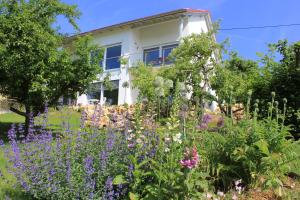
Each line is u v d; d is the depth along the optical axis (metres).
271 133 5.47
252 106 9.95
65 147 5.50
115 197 4.98
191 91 13.66
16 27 11.17
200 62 14.12
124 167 5.16
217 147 5.57
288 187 5.44
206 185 4.79
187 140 5.17
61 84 12.22
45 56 11.55
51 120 10.97
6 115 17.33
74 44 12.88
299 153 5.66
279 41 12.95
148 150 5.29
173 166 4.83
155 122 5.89
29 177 5.17
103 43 24.58
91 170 4.97
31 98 11.70
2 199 5.26
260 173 5.30
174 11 21.50
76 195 4.81
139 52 24.06
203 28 22.97
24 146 5.87
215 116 8.80
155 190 4.70
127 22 23.14
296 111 9.03
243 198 5.05
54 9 12.26
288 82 9.58
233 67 15.21
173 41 23.05
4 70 11.43
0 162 6.73
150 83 13.70
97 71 12.75
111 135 5.75
